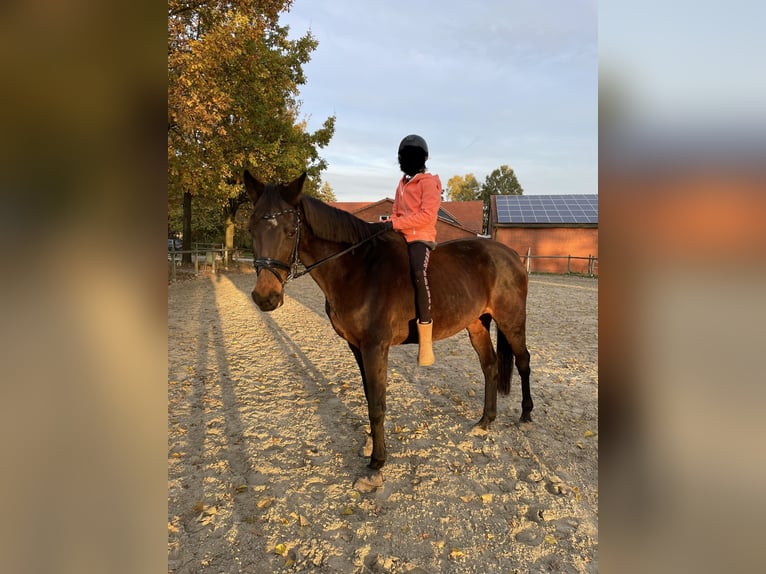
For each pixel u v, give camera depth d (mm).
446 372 4949
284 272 2402
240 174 14406
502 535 2252
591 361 5379
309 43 17375
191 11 8461
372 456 2789
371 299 2623
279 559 2092
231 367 5035
